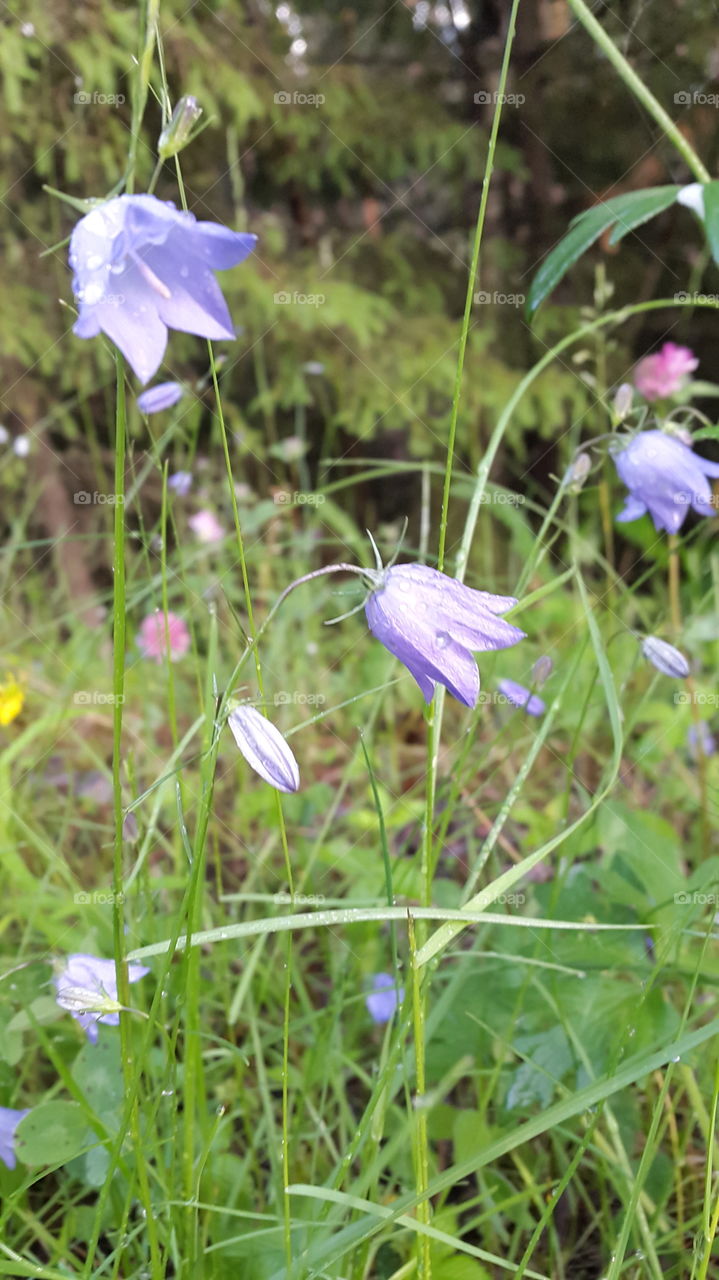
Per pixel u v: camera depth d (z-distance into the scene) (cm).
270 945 37
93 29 70
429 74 90
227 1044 27
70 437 84
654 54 76
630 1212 25
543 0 82
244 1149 32
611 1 60
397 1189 31
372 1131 26
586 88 82
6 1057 27
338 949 37
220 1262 27
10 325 75
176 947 23
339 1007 31
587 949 30
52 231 76
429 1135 30
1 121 72
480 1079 31
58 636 67
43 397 85
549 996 29
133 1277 27
